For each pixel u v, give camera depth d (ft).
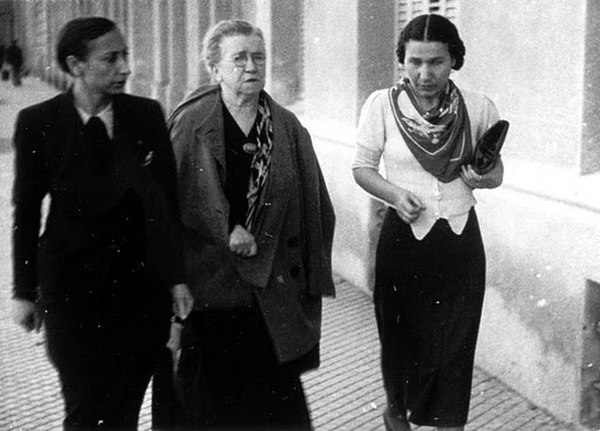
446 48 19.58
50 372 27.45
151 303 17.78
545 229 24.23
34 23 157.79
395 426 21.26
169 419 20.01
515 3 27.25
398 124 20.07
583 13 24.26
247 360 19.63
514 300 25.58
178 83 79.25
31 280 17.56
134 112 17.61
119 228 17.28
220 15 64.54
